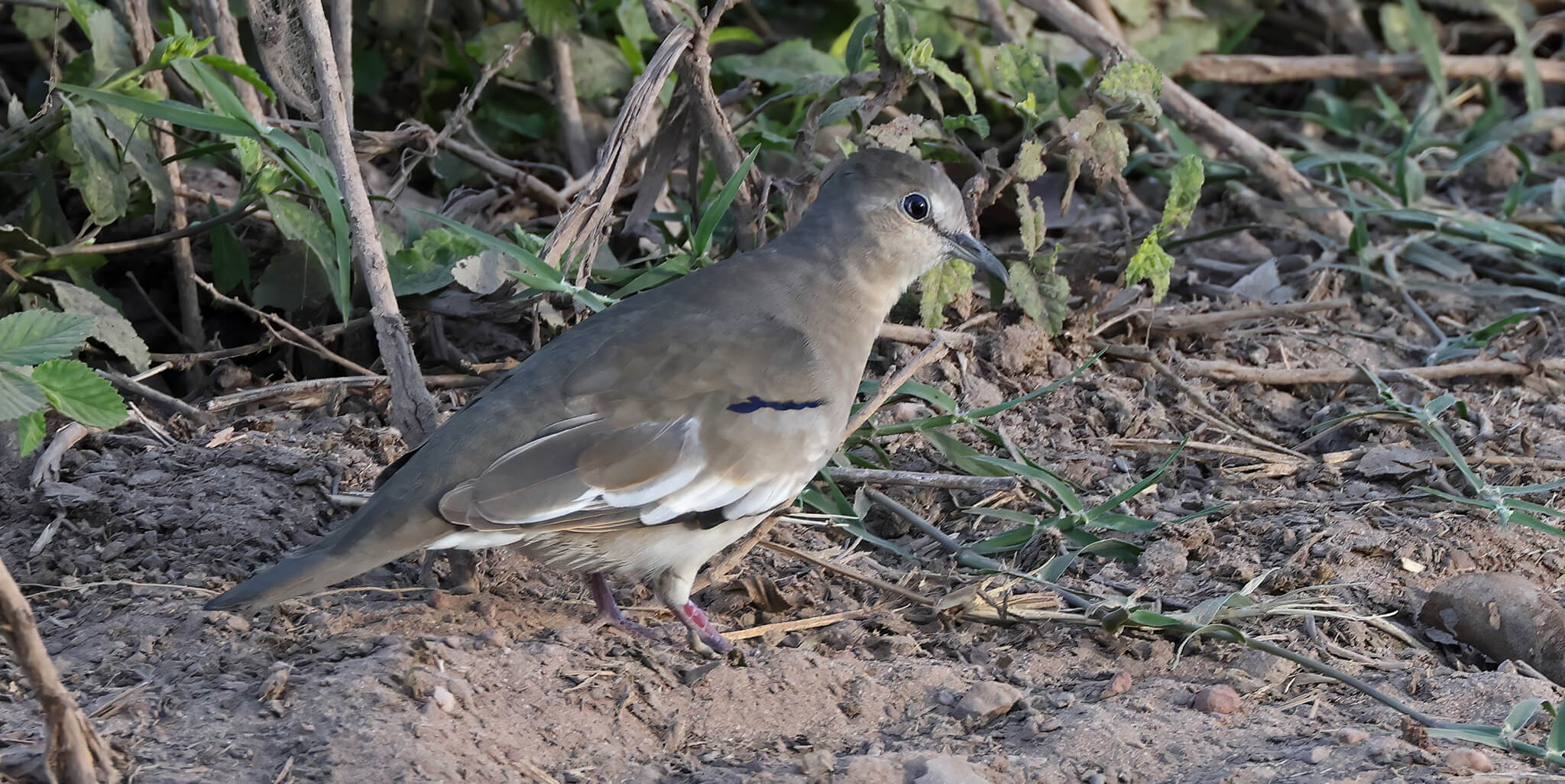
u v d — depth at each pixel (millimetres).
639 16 14898
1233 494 11031
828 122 12102
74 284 11633
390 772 7156
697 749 7941
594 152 14867
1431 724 7984
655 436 8414
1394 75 18172
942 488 10938
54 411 10594
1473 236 14570
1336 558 9977
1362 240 14500
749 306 9211
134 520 9430
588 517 8219
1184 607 9484
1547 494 10977
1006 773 7625
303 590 7582
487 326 12805
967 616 9375
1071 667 8922
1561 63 18266
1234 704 8383
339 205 9969
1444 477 11125
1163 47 17000
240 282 12906
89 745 6828
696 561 8820
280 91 11578
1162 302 14266
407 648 8125
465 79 15500
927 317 11711
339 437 10695
